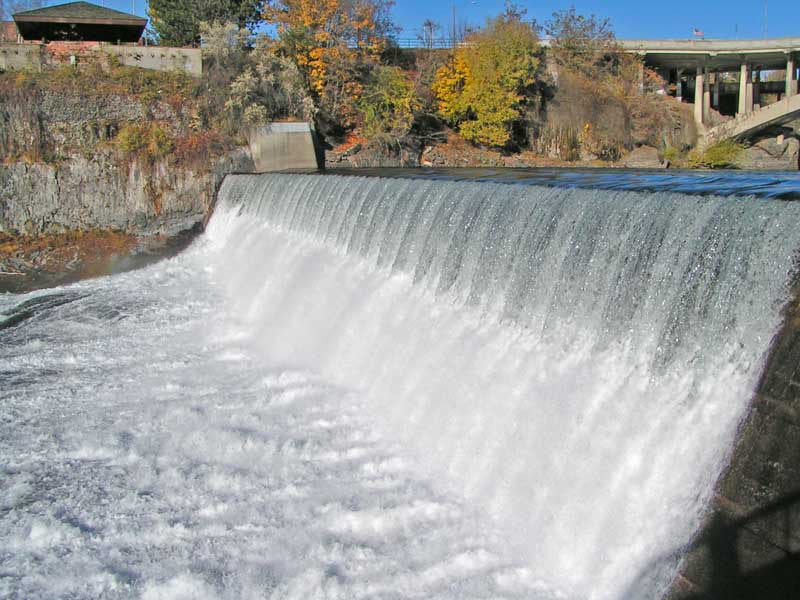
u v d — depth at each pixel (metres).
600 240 10.95
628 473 8.73
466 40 42.88
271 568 8.89
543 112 41.78
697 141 45.28
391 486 10.72
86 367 15.60
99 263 25.73
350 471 11.12
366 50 39.84
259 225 23.89
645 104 44.28
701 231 9.30
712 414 8.19
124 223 27.91
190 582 8.60
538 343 11.51
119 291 22.09
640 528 8.24
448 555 9.13
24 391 14.16
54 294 21.91
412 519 9.90
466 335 12.83
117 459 11.44
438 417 11.92
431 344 13.29
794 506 6.81
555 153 41.38
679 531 7.80
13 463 11.29
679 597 7.49
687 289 9.23
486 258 13.23
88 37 39.94
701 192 10.94
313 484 10.74
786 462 7.01
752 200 8.95
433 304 14.21
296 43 37.31
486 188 14.03
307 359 15.77
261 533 9.58
